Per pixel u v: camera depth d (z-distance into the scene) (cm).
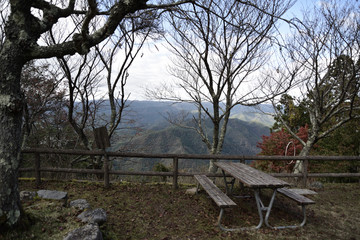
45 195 364
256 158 552
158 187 531
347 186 603
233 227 377
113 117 721
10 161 241
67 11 298
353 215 443
